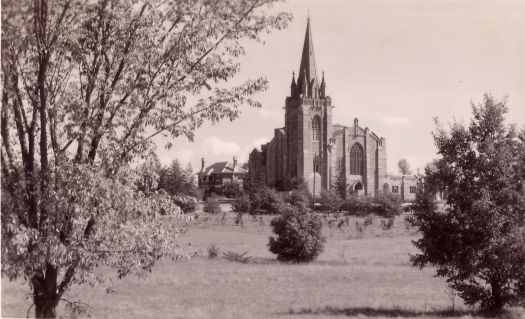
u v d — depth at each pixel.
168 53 19.62
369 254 58.53
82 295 32.75
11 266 17.06
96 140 19.19
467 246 25.67
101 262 18.67
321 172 165.25
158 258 19.55
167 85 19.80
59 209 17.56
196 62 20.08
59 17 18.91
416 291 36.31
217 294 34.62
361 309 29.39
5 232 16.33
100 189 17.55
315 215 54.25
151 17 19.47
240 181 192.88
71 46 19.09
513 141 27.08
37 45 18.25
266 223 99.81
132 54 19.33
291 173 168.12
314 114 166.12
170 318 25.94
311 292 35.75
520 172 26.12
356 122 168.62
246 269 46.12
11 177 17.58
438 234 26.73
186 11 19.53
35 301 18.92
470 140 27.08
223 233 84.00
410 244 69.31
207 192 180.25
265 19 20.17
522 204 25.25
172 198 20.31
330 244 70.12
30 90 18.88
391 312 28.17
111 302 30.58
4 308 23.73
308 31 172.38
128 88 19.44
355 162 167.88
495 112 26.81
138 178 19.11
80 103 18.84
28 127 18.91
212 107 20.06
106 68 19.72
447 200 26.98
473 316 25.70
